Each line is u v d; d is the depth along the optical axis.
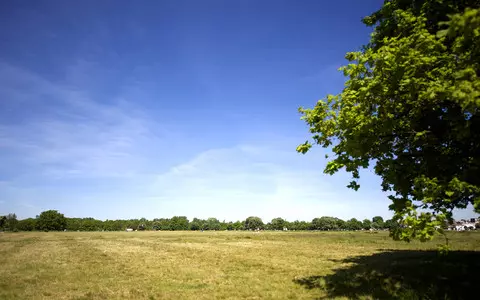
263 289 16.62
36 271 24.38
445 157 11.77
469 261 20.61
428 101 10.85
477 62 9.18
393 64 10.95
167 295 15.61
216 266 26.47
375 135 12.37
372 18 16.45
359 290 14.79
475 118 10.28
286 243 58.62
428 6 12.18
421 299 12.32
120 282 19.22
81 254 38.84
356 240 63.69
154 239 78.88
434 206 12.13
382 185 14.34
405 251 34.06
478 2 10.93
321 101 13.88
